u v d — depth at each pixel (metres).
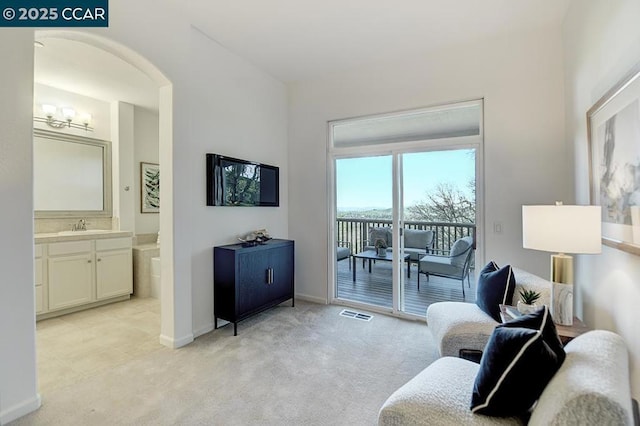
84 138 4.02
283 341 2.81
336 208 3.97
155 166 4.79
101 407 1.87
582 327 1.84
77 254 3.53
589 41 2.10
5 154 1.71
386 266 3.62
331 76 3.86
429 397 1.30
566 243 1.77
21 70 1.78
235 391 2.05
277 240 3.73
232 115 3.34
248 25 2.84
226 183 3.19
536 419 1.00
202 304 2.99
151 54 2.46
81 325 3.17
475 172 3.12
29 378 1.81
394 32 2.93
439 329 2.22
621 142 1.61
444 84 3.21
